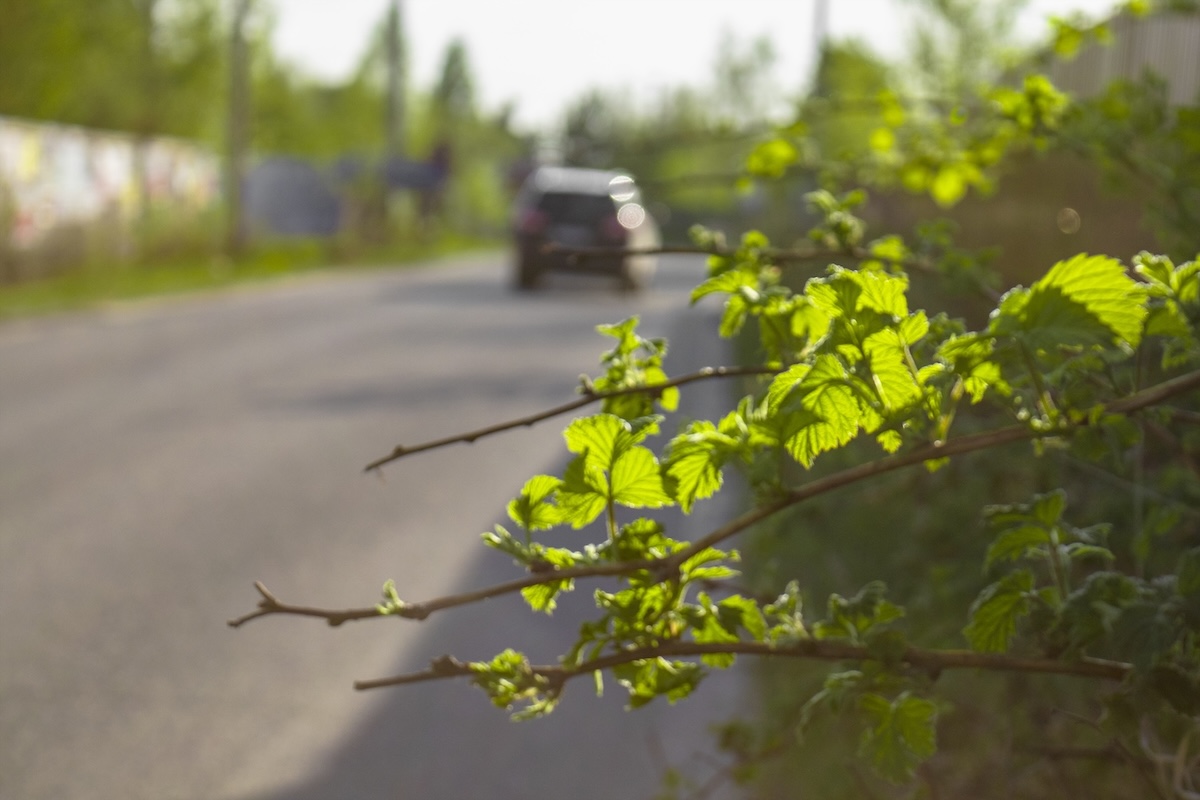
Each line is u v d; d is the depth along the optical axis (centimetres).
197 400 1347
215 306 2411
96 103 3419
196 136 3747
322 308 2434
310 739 512
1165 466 343
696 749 491
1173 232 319
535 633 633
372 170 5069
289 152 5266
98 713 534
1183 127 350
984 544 387
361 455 1082
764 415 163
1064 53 447
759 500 172
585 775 477
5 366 1560
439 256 4903
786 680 488
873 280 159
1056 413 173
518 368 1620
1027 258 679
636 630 177
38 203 2734
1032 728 323
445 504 912
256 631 637
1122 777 287
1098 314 153
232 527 835
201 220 3588
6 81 2845
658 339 207
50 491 933
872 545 465
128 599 684
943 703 274
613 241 2834
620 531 175
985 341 157
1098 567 348
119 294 2489
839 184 416
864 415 160
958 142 422
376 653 609
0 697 550
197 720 529
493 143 9444
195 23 3622
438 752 501
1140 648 171
